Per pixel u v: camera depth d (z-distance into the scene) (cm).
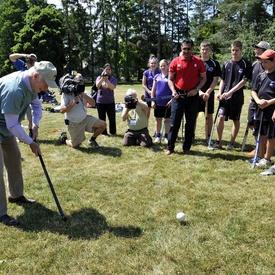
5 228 307
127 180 428
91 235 294
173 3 3950
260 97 456
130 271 244
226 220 317
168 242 280
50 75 294
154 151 566
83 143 630
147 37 3928
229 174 444
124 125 836
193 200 364
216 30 3816
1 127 312
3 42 3775
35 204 359
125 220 321
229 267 246
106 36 3922
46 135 718
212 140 636
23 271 246
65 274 243
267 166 470
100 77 693
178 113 524
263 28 2405
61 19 3756
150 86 670
